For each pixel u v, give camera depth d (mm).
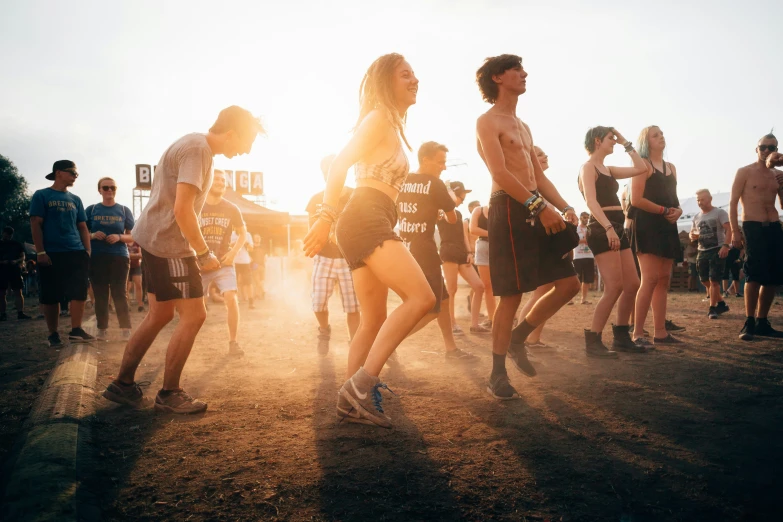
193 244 2902
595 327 4469
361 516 1702
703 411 2812
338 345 5539
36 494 1756
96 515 1715
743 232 5375
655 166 4984
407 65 2693
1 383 3707
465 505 1770
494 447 2311
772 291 5324
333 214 2436
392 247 2539
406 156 2756
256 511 1753
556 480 1963
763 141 5215
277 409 2984
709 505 1762
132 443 2430
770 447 2275
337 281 5770
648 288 5000
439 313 4465
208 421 2773
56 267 5520
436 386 3514
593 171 4633
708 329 6141
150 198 3043
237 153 3082
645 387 3354
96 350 5125
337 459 2191
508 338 3248
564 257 3457
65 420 2576
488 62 3412
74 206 5695
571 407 2932
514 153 3314
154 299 3010
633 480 1959
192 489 1930
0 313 9305
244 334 6527
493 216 3305
